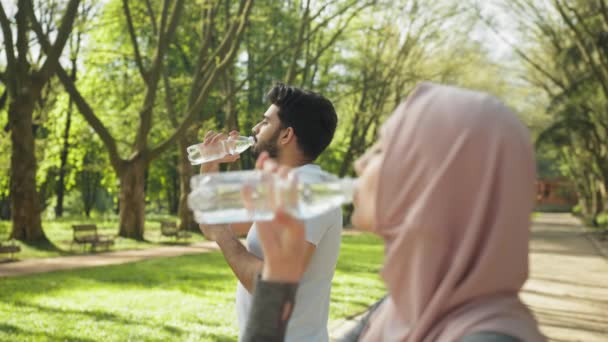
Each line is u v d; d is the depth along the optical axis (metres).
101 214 50.00
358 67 32.44
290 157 2.24
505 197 0.99
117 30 29.92
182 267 14.54
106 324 7.51
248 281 1.92
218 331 7.34
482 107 1.02
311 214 1.12
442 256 1.01
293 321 2.07
